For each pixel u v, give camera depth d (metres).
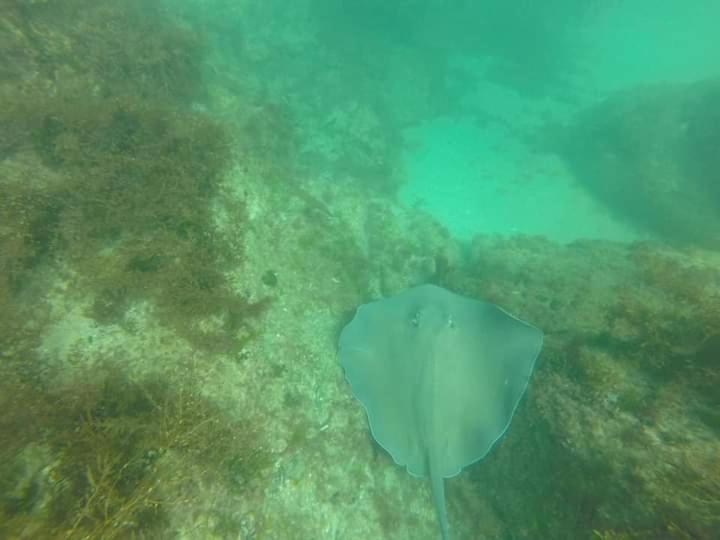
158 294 1.33
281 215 1.85
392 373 1.48
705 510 1.07
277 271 1.68
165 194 1.43
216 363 1.34
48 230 1.25
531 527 1.37
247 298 1.52
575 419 1.37
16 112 1.36
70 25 1.79
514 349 1.46
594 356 1.44
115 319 1.25
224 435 1.22
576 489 1.29
